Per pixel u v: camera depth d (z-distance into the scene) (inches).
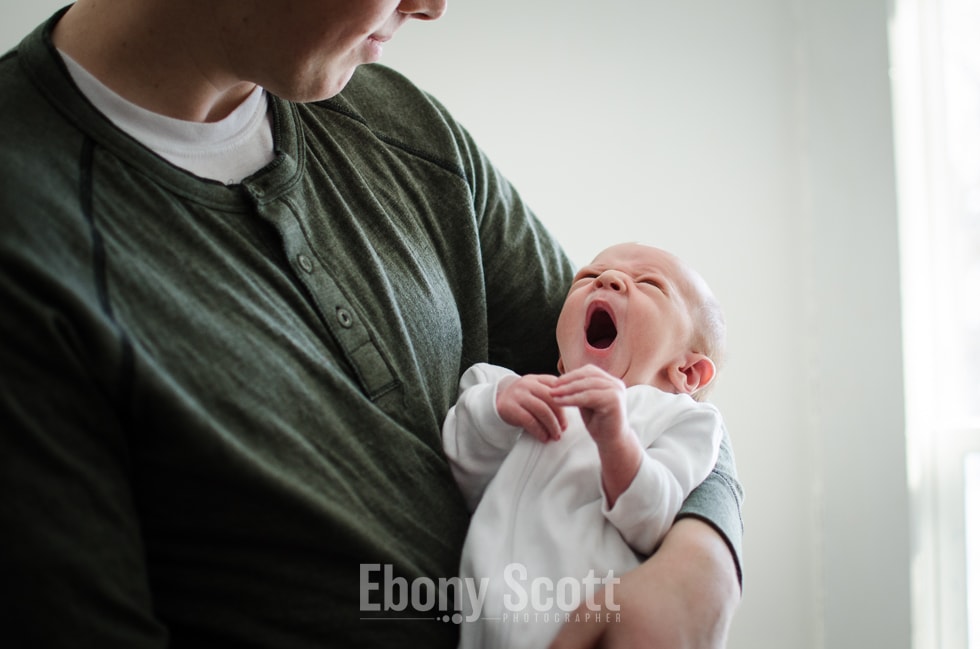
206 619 33.4
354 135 42.6
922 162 80.0
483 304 44.8
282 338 34.8
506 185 49.4
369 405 36.4
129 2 34.7
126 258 32.2
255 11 33.5
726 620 35.8
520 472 39.2
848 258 79.7
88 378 30.0
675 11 82.5
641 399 41.8
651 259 46.6
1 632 28.2
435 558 37.0
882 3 78.6
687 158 82.3
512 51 81.4
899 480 77.8
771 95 82.6
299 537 33.5
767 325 82.0
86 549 29.3
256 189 36.7
